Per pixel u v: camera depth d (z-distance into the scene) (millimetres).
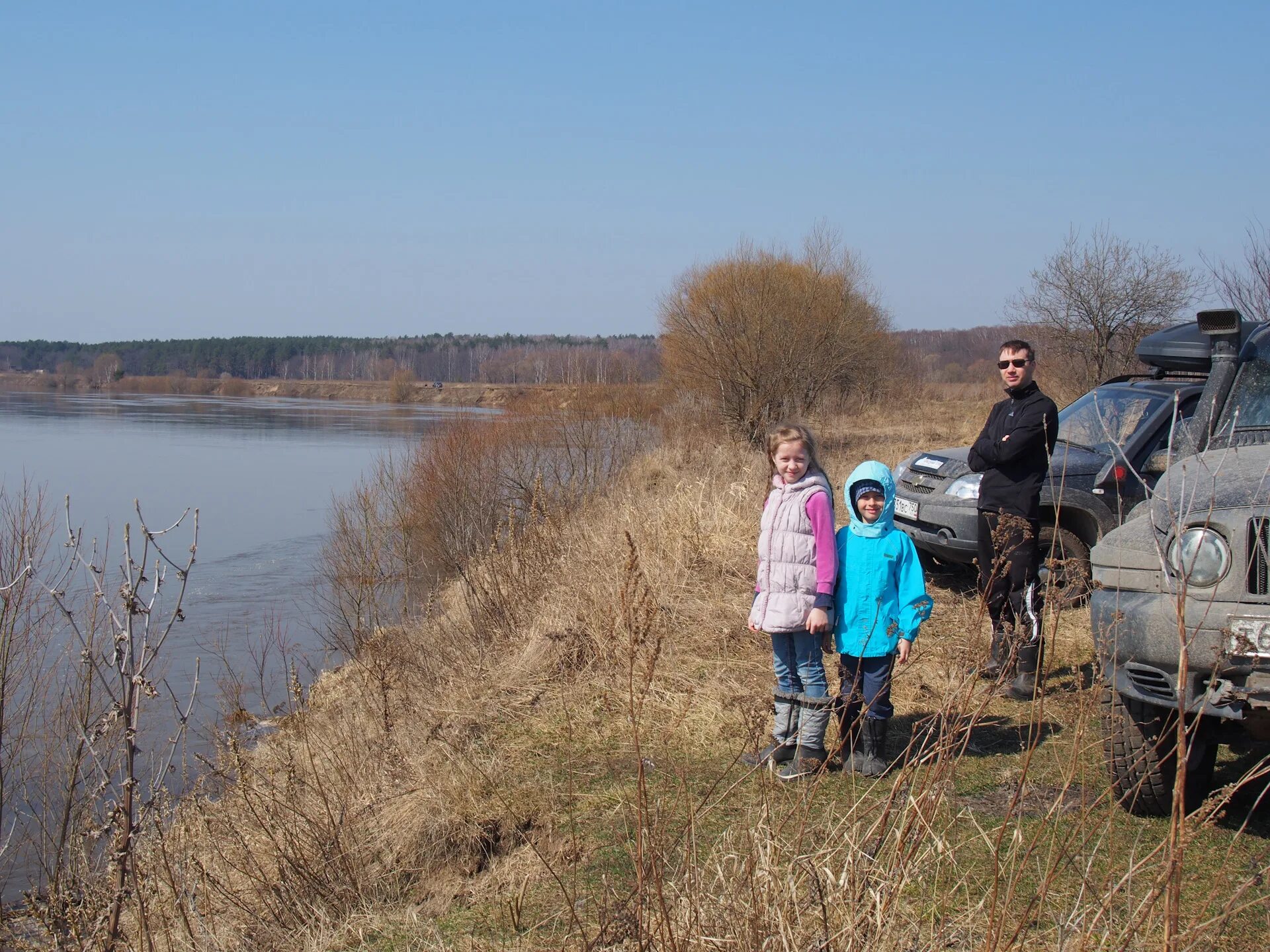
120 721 4770
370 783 5262
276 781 5668
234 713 7410
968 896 3197
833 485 13422
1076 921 2916
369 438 43094
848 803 4082
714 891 3105
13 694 6039
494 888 4016
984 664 3512
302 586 14383
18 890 5340
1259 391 4867
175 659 10414
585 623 7086
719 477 12508
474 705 6121
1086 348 19891
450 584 11656
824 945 2688
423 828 4578
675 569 7879
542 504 9898
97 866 5031
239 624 12031
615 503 11023
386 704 6062
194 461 32156
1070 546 7223
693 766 4879
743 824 3916
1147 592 3688
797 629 4547
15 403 77750
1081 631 6367
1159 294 19328
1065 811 3879
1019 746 4684
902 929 2939
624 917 3096
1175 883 2387
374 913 4098
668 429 18938
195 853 4617
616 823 4297
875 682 4457
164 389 127250
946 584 8000
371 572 10898
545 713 5859
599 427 17719
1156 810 3777
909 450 17641
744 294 22828
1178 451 4887
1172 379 8188
